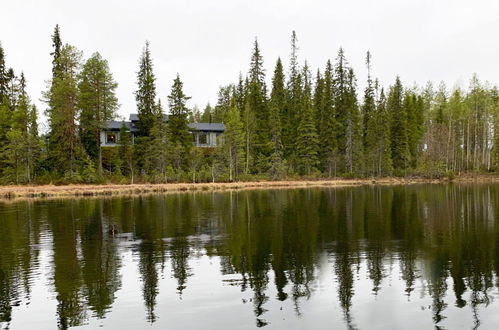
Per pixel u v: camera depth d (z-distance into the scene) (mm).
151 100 67938
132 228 23922
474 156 81812
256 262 16031
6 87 68250
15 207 34844
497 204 33750
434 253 17047
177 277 14242
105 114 61906
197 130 73625
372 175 72875
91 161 56625
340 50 85625
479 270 14539
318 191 51500
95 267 15586
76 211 31641
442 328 10031
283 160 70938
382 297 12109
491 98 89125
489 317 10625
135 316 10945
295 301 11883
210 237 21031
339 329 10023
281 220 26500
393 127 80812
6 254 17797
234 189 55688
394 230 22438
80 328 10258
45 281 13977
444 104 94750
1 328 10289
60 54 61188
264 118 81188
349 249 18000
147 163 60469
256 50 85500
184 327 10227
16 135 52531
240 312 11117
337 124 77625
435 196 41938
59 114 54656
